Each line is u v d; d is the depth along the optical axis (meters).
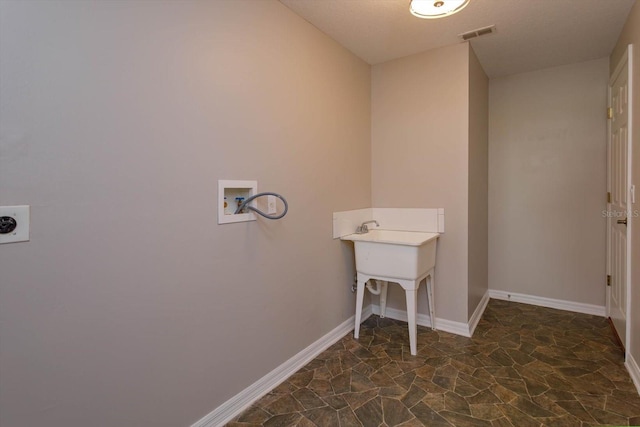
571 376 1.85
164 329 1.31
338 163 2.38
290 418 1.56
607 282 2.71
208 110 1.45
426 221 2.58
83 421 1.08
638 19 1.81
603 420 1.49
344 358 2.11
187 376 1.40
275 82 1.81
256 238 1.72
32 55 0.94
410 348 2.18
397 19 2.05
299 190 2.01
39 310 0.98
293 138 1.95
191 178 1.39
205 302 1.46
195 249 1.41
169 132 1.30
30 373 0.97
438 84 2.49
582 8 1.96
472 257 2.57
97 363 1.11
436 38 2.31
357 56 2.60
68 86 1.02
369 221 2.72
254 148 1.69
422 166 2.59
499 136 3.21
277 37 1.82
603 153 2.76
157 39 1.25
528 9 1.97
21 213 0.93
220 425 1.52
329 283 2.31
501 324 2.62
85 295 1.08
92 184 1.08
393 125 2.71
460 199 2.44
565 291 2.96
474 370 1.93
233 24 1.56
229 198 1.60
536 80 3.01
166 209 1.30
